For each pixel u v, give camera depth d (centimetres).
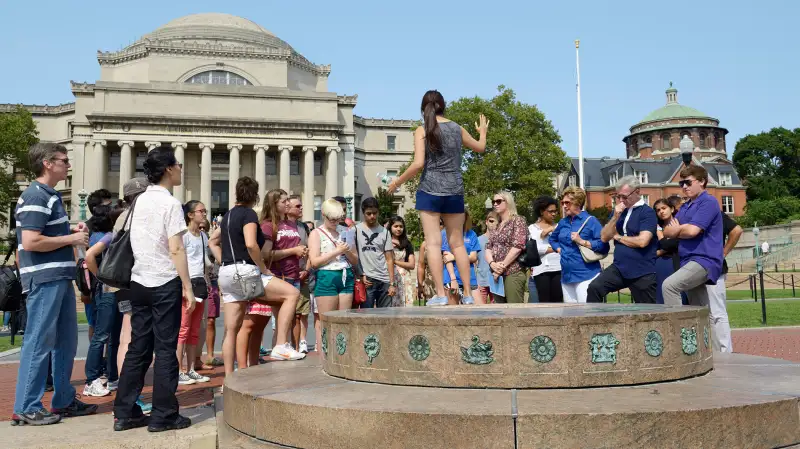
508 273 997
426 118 761
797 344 1216
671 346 496
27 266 604
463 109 5747
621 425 385
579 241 886
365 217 1012
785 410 421
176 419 566
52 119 7650
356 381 526
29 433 555
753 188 9038
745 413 404
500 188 5509
